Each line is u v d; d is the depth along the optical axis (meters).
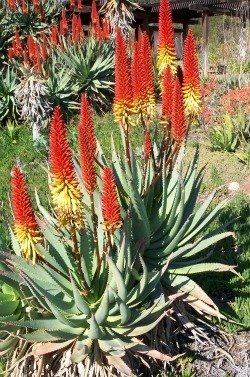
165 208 2.03
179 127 1.87
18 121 5.51
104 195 1.58
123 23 6.18
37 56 5.25
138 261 1.96
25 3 6.48
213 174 3.82
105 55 5.68
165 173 1.97
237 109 4.64
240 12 6.92
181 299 2.04
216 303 2.34
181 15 9.47
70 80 5.49
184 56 1.93
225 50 6.53
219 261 2.61
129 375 1.70
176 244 2.04
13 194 1.54
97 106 5.72
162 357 1.78
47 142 4.62
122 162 2.19
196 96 1.94
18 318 1.90
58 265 1.81
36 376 1.82
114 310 1.80
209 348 2.11
